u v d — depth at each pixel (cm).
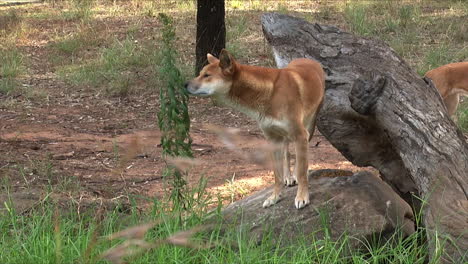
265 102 620
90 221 633
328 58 740
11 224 629
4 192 749
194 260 547
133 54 1491
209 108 1204
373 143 699
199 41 1326
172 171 746
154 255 542
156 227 592
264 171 888
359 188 642
